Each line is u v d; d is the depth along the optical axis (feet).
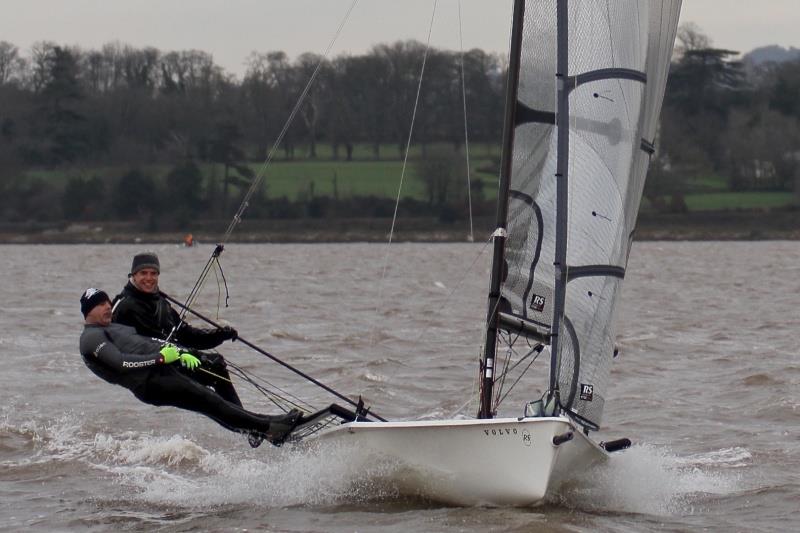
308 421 106.93
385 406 160.86
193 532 97.40
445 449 100.78
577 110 103.91
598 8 104.27
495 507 101.91
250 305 349.82
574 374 103.71
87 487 115.14
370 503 105.60
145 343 106.11
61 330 268.62
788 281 493.36
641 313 322.75
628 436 139.85
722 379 184.34
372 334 239.30
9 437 138.00
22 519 102.58
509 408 158.40
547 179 104.12
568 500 105.40
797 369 191.83
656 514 103.09
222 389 112.68
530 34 103.91
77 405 159.53
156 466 124.98
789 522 100.73
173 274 572.10
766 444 134.62
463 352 221.05
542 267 104.12
